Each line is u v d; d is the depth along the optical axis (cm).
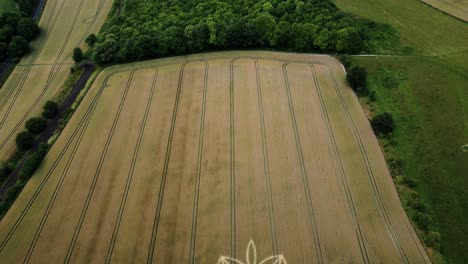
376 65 5866
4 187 5041
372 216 4138
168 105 5809
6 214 4653
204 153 5022
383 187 4388
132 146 5253
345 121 5219
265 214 4278
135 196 4622
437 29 6203
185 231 4203
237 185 4600
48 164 5172
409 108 5162
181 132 5353
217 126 5372
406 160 4597
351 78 5550
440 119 4912
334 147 4906
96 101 6053
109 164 5053
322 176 4591
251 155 4925
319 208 4275
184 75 6322
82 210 4562
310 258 3866
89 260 4072
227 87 5975
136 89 6172
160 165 4944
